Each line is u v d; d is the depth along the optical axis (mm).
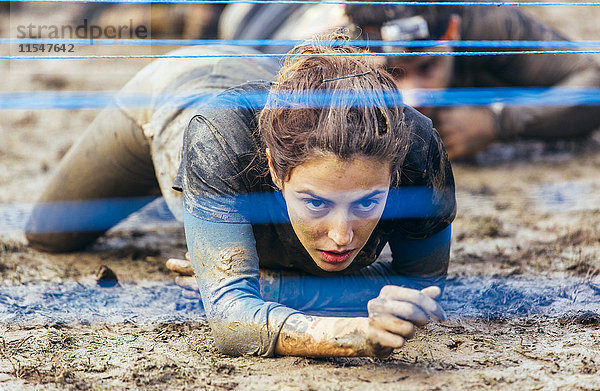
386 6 3619
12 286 3186
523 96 5070
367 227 2100
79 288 3180
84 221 3641
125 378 2221
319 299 2689
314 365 2236
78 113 6301
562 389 2102
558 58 4973
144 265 3557
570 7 8047
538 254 3520
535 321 2678
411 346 2432
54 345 2512
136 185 3514
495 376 2182
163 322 2740
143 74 3209
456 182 4859
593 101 5113
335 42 2250
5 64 7312
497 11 4480
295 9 3869
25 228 3711
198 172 2246
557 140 5473
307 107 1980
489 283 3115
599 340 2475
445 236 2635
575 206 4316
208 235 2234
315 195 2025
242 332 2191
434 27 3783
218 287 2217
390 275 2783
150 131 2979
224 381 2162
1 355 2418
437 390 2088
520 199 4492
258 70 3021
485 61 4750
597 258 3428
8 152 5395
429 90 3857
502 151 5527
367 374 2184
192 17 5316
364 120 1961
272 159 2117
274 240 2467
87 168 3463
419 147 2301
